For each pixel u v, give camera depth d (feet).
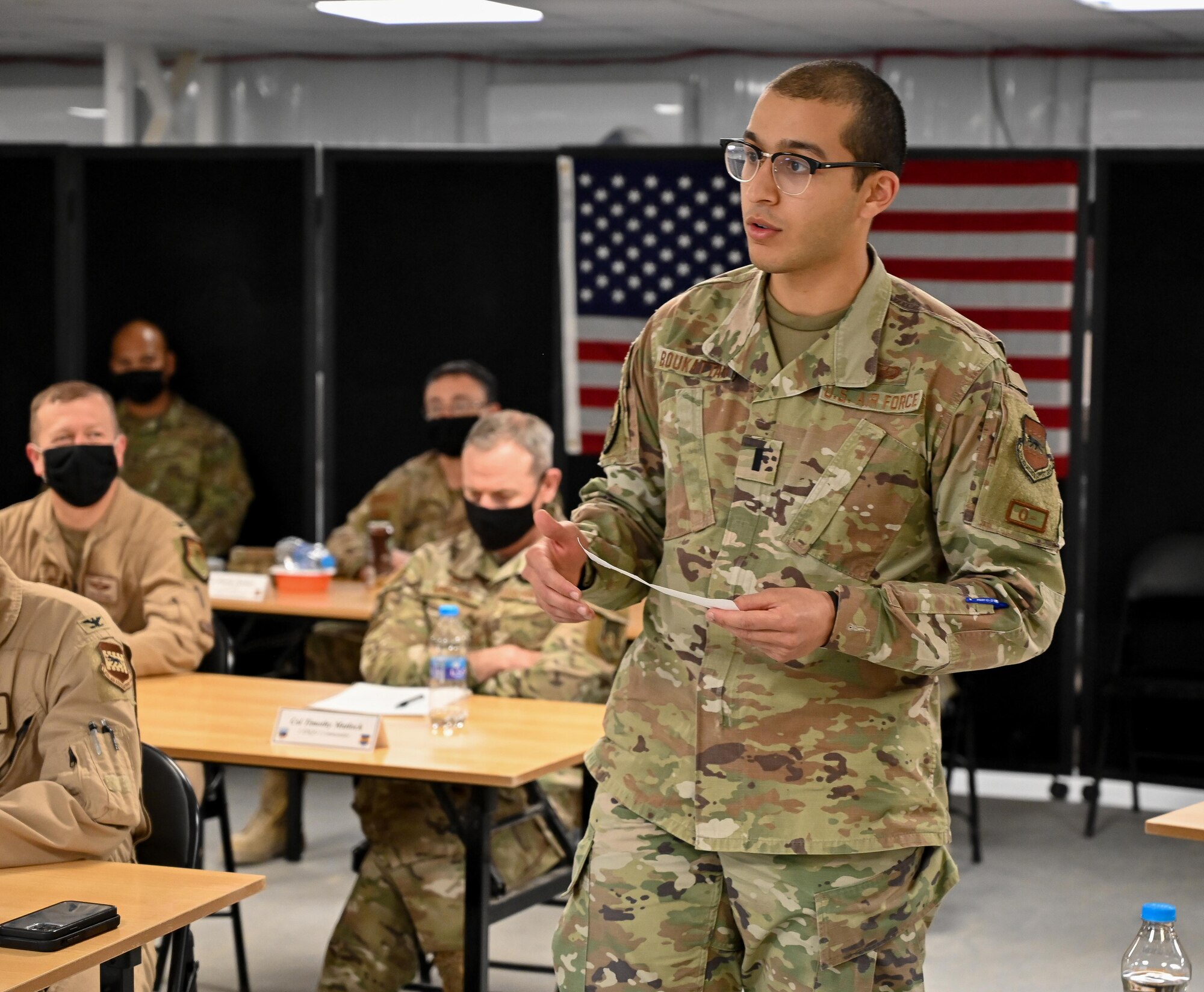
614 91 31.07
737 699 7.80
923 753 7.93
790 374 7.89
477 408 24.00
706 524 8.00
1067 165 24.41
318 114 32.24
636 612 20.71
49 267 28.09
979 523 7.61
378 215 27.40
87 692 9.41
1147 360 24.27
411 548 24.56
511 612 15.62
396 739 13.10
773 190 7.61
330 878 20.11
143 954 9.02
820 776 7.70
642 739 8.09
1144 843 22.43
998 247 24.76
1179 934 18.21
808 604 7.16
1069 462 24.73
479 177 26.99
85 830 8.96
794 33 28.99
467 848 12.40
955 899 19.63
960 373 7.70
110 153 27.94
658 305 26.27
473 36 30.19
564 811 14.65
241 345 27.96
